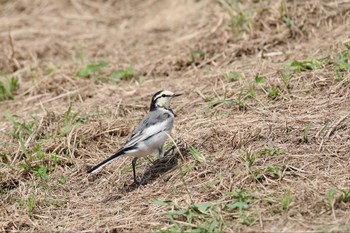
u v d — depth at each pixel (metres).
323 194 10.23
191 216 10.25
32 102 16.12
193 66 16.56
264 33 16.98
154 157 12.59
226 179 11.16
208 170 11.52
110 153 13.18
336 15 16.91
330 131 11.87
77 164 12.93
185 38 18.28
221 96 14.26
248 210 10.19
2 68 18.28
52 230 10.88
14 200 12.06
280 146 11.77
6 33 20.69
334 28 16.58
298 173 10.95
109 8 22.28
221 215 10.12
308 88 13.58
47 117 14.56
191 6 20.56
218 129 12.64
